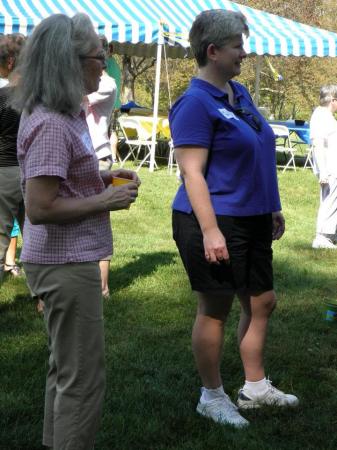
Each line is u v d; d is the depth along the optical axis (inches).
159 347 175.9
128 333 185.8
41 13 481.1
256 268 132.4
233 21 123.9
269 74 1120.8
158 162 571.8
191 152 124.1
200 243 127.9
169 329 190.4
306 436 132.5
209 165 127.2
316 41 526.9
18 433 129.0
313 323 200.8
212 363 136.2
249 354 141.7
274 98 1231.5
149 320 198.1
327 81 1171.3
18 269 243.1
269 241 134.5
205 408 137.9
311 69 1162.0
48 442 113.7
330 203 309.1
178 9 564.1
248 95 136.1
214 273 128.6
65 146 96.4
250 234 129.5
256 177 127.4
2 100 176.4
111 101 199.2
